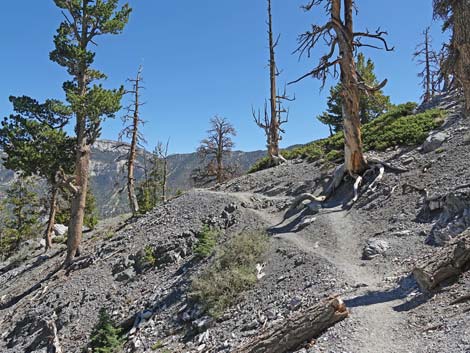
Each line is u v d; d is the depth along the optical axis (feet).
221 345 33.50
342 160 77.92
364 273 36.60
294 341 26.89
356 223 50.37
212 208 73.41
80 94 89.71
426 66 131.23
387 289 31.32
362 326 25.98
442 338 21.97
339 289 33.73
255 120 107.24
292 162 96.58
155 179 153.69
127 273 62.28
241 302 40.09
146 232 76.18
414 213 45.78
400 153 67.46
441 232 37.37
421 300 27.55
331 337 25.81
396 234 42.70
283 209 65.62
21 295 78.07
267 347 27.14
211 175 139.23
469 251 28.32
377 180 58.49
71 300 61.82
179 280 51.29
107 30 91.76
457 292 26.35
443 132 64.85
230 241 52.70
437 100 92.63
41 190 150.61
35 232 159.74
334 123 141.79
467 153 52.85
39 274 87.20
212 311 39.60
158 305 48.08
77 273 73.41
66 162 88.79
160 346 39.17
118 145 104.27
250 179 92.68
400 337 23.86
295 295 36.09
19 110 84.94
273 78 107.24
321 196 64.18
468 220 37.06
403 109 94.02
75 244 84.17
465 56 32.19
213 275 44.68
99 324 46.19
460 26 32.24
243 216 64.75
